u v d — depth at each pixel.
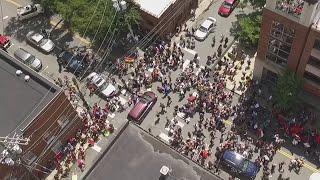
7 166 50.69
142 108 61.28
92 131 60.75
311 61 54.34
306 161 56.59
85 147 60.31
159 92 63.97
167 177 41.44
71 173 58.59
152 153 43.09
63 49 69.56
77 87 64.88
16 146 47.78
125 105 63.19
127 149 43.47
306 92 59.25
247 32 64.00
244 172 55.25
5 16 74.62
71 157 59.31
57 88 54.19
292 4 49.53
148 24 66.88
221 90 62.25
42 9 73.12
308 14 47.97
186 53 67.50
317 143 57.28
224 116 60.72
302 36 51.22
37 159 55.84
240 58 66.00
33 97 54.19
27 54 67.69
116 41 68.12
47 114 53.44
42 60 69.06
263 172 56.16
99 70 66.50
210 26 68.69
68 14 63.59
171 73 65.25
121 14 62.41
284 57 56.47
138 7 64.81
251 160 57.16
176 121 60.81
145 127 61.19
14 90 54.97
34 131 52.75
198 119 60.91
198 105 61.66
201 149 58.03
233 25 69.88
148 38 67.62
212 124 59.91
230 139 58.78
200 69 65.44
